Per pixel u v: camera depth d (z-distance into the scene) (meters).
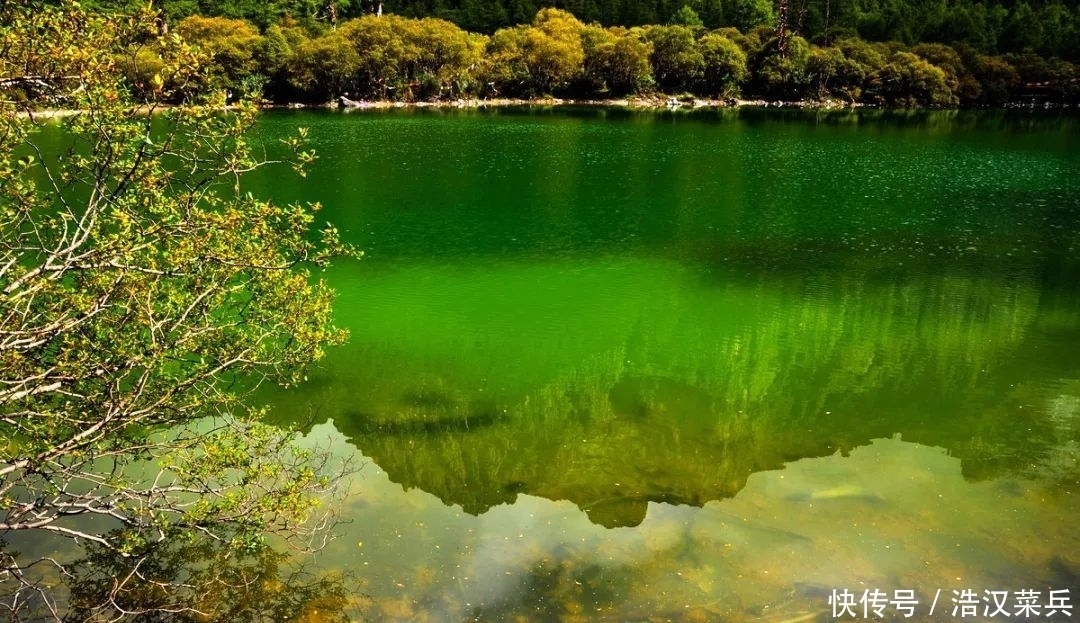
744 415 13.27
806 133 72.88
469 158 50.47
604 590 8.14
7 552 8.30
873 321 19.02
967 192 38.16
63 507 7.05
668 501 10.17
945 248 26.72
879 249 26.56
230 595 7.90
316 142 58.69
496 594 8.03
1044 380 15.02
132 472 10.00
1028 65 128.62
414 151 54.00
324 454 11.27
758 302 20.69
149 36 6.89
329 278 22.20
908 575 8.50
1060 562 8.79
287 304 8.61
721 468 11.22
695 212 33.00
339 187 37.75
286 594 7.93
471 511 9.79
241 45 102.88
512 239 27.61
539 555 8.77
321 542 8.84
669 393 14.46
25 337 6.74
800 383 14.99
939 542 9.16
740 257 25.45
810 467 11.27
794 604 7.97
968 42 143.12
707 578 8.39
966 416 13.22
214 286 7.48
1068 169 46.66
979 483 10.68
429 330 17.91
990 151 56.69
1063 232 29.20
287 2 135.75
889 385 14.89
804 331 18.33
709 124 83.56
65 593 7.79
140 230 7.00
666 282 22.47
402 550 8.78
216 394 8.55
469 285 21.88
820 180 42.22
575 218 31.55
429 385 14.61
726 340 17.69
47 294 7.00
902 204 34.94
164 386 7.90
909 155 53.97
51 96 6.74
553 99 126.12
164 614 7.61
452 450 11.76
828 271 23.78
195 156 7.53
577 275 23.09
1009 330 18.28
